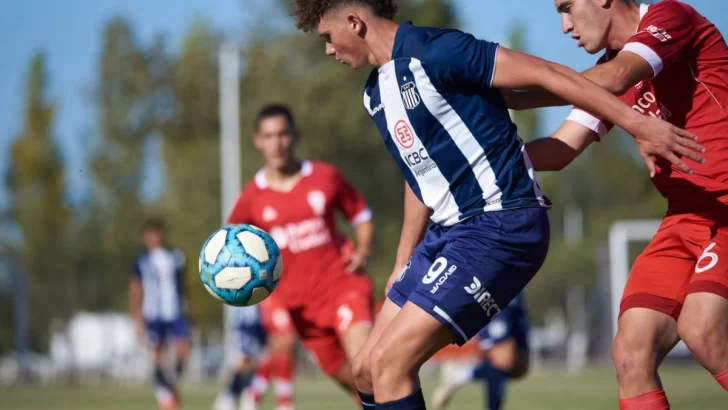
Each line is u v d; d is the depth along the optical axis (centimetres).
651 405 703
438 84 652
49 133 8038
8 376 5066
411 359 661
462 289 656
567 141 773
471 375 1414
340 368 1186
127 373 4884
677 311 720
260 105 6228
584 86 624
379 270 6181
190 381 4241
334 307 1164
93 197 8550
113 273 7269
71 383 4031
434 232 707
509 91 728
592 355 5088
